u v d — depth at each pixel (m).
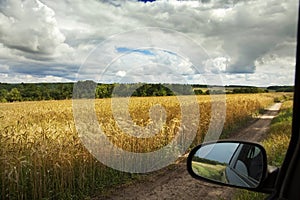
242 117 18.34
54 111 14.05
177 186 6.99
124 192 6.91
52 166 6.72
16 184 6.16
